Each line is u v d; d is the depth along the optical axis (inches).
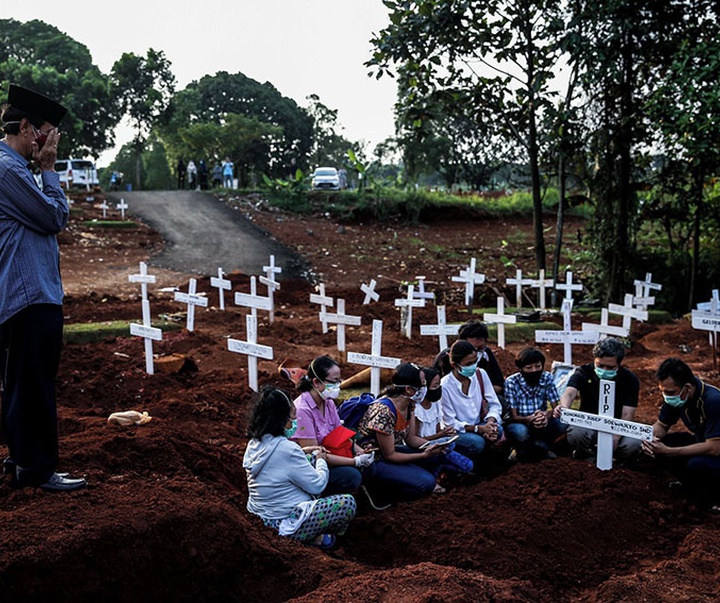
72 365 385.1
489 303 756.0
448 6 630.5
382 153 1784.0
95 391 351.6
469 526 211.0
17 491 187.2
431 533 210.8
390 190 1285.7
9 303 179.6
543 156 724.0
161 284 762.8
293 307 677.3
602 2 599.5
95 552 170.6
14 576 160.4
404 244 1060.5
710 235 775.7
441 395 260.7
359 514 237.6
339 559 197.9
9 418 187.8
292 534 199.8
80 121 1898.4
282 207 1246.9
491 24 647.8
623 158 686.5
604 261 733.3
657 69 657.0
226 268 882.1
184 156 2251.5
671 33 635.5
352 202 1257.4
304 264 918.4
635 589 172.2
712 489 235.0
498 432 273.4
